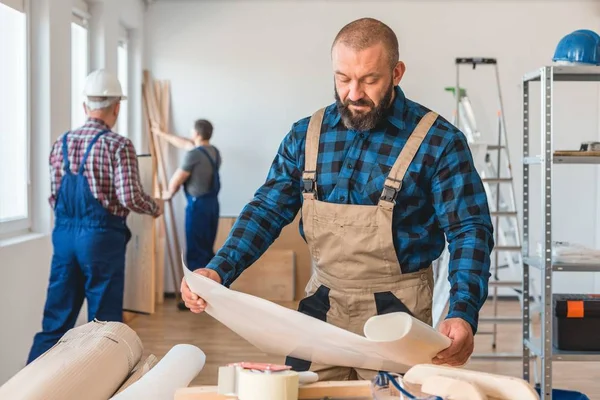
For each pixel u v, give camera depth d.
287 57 9.39
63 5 6.07
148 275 6.54
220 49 9.40
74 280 4.89
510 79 9.33
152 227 6.55
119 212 4.88
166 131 9.33
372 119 2.23
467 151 2.32
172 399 1.93
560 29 9.28
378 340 1.68
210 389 1.61
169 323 7.71
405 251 2.34
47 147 5.80
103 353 2.22
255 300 1.83
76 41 7.08
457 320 2.01
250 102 9.41
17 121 5.64
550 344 4.19
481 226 2.26
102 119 4.89
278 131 9.44
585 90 9.34
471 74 9.33
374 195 2.33
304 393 1.65
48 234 5.85
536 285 9.28
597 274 9.27
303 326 1.82
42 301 5.73
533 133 9.32
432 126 2.32
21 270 5.29
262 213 2.45
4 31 5.35
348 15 9.34
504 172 9.34
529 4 9.29
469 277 2.15
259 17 9.36
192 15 9.36
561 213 9.44
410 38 9.33
